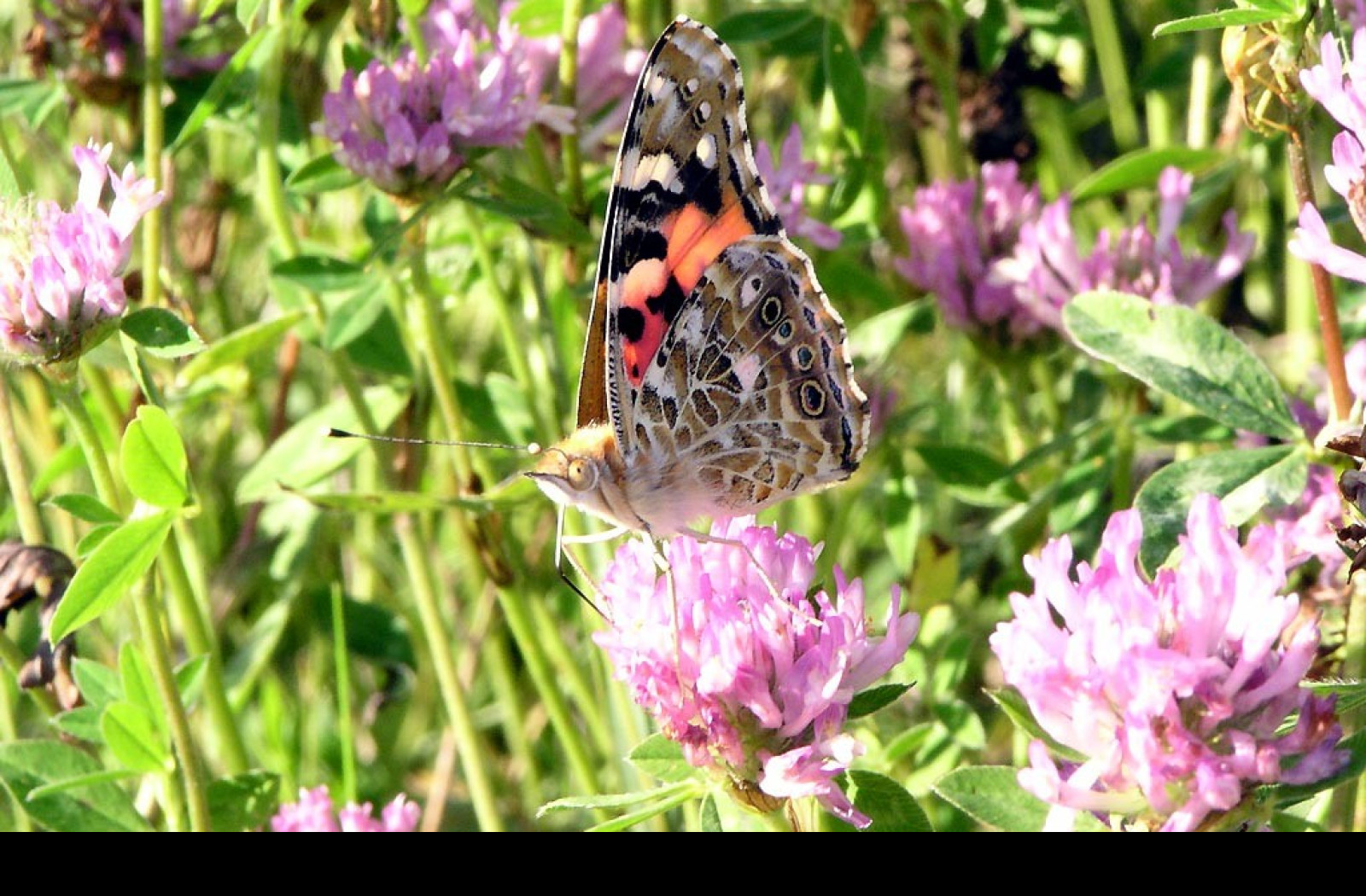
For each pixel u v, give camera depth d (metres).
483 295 0.55
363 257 0.50
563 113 0.48
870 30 0.52
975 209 0.51
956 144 0.53
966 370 0.54
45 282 0.44
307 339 0.50
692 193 0.44
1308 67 0.44
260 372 0.52
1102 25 0.54
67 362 0.45
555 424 0.51
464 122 0.47
